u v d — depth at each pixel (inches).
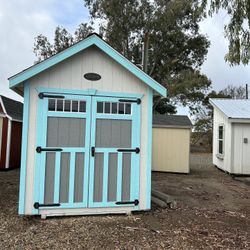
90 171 218.8
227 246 170.1
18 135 529.0
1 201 254.8
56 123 214.5
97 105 221.9
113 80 225.5
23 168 207.8
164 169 474.6
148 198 230.5
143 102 231.3
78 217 214.2
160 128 478.0
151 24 998.4
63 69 217.2
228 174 476.4
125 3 1026.1
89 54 222.1
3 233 180.5
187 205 260.7
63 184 214.2
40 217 211.2
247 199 297.4
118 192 223.5
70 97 217.0
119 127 225.6
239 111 501.7
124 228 193.8
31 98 210.8
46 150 211.5
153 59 1082.1
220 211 246.8
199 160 706.8
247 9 242.8
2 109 487.2
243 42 251.8
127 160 226.5
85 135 219.0
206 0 257.8
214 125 585.3
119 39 1054.4
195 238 180.7
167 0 1001.5
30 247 160.7
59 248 160.2
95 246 164.1
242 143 469.7
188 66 1147.9
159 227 198.4
